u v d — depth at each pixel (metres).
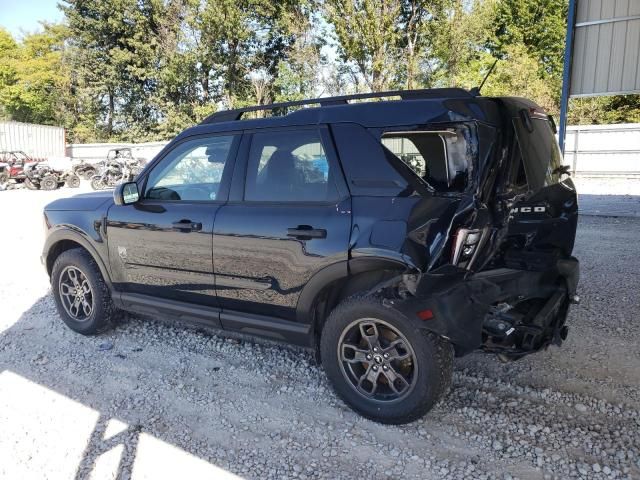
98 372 3.75
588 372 3.45
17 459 2.75
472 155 2.77
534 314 3.17
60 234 4.36
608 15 9.38
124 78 34.75
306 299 3.12
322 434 2.91
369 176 2.96
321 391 3.38
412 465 2.61
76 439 2.92
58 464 2.71
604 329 4.14
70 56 34.47
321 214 3.04
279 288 3.23
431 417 3.01
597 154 16.77
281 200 3.27
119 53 32.44
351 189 3.00
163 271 3.81
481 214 2.77
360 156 3.00
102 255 4.14
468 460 2.63
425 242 2.68
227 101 30.03
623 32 9.31
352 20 19.22
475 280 2.80
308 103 3.34
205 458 2.73
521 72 23.25
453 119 2.80
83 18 33.34
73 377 3.69
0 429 3.04
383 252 2.77
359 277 3.04
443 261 2.65
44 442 2.90
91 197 4.44
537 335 2.95
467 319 2.70
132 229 3.91
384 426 2.96
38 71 33.84
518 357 3.03
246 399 3.31
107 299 4.30
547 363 3.60
